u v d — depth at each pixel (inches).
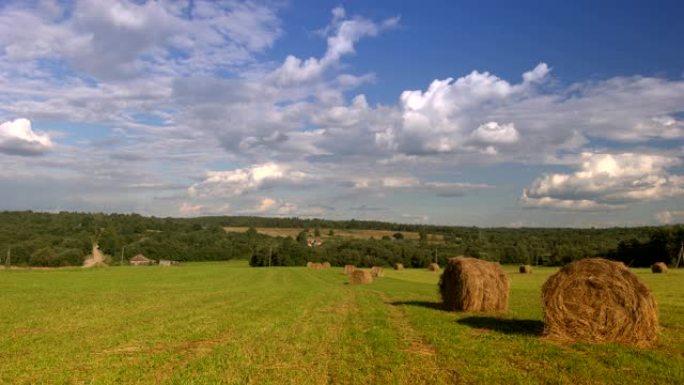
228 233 6387.8
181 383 469.7
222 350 616.4
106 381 479.8
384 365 531.5
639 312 648.4
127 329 792.9
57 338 708.7
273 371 514.0
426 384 463.5
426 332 739.4
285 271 3368.6
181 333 751.1
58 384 474.0
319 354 593.3
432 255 4655.5
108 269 3376.0
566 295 684.1
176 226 6363.2
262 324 842.8
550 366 518.3
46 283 1943.9
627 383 455.5
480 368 512.7
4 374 507.8
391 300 1315.2
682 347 618.5
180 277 2573.8
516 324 827.4
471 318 911.0
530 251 4665.4
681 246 3412.9
